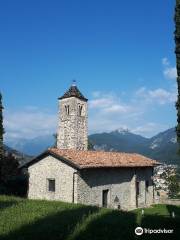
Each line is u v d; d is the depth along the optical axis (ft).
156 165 133.49
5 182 121.29
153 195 132.77
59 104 175.42
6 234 44.57
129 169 117.29
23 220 53.26
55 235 44.42
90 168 97.25
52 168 100.53
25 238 43.09
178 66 77.87
